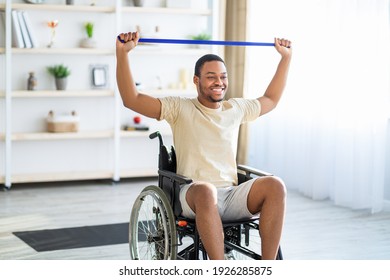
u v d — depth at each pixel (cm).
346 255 442
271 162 692
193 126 366
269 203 343
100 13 677
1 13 642
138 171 686
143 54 692
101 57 682
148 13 693
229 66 708
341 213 559
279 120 679
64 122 657
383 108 545
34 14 657
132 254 396
